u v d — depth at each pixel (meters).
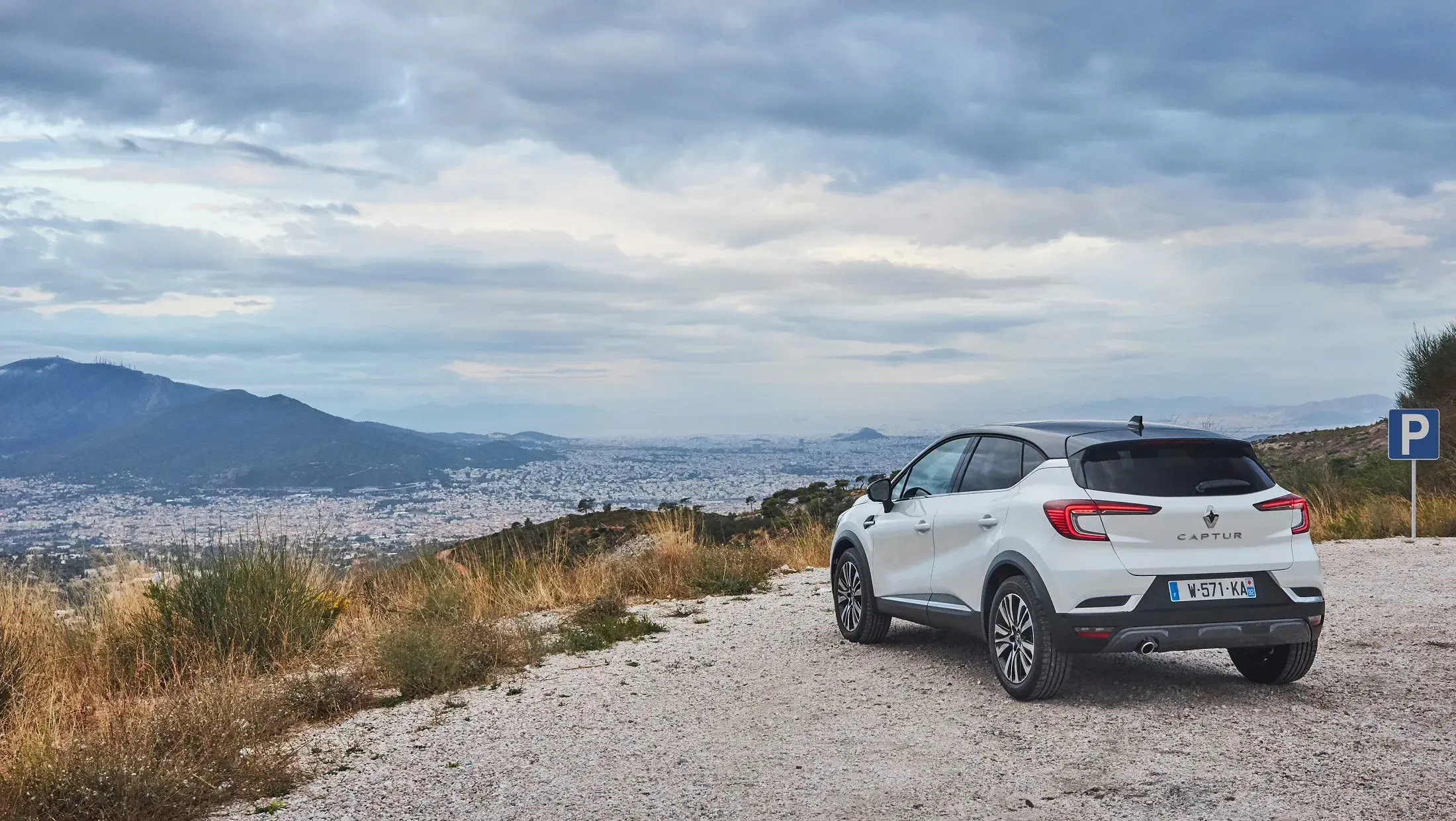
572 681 7.66
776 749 5.67
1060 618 6.12
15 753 5.76
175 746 5.67
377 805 5.02
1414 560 12.49
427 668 7.53
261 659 8.70
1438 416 14.72
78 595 9.30
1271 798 4.57
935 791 4.84
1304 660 6.49
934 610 7.49
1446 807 4.40
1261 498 6.30
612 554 14.47
